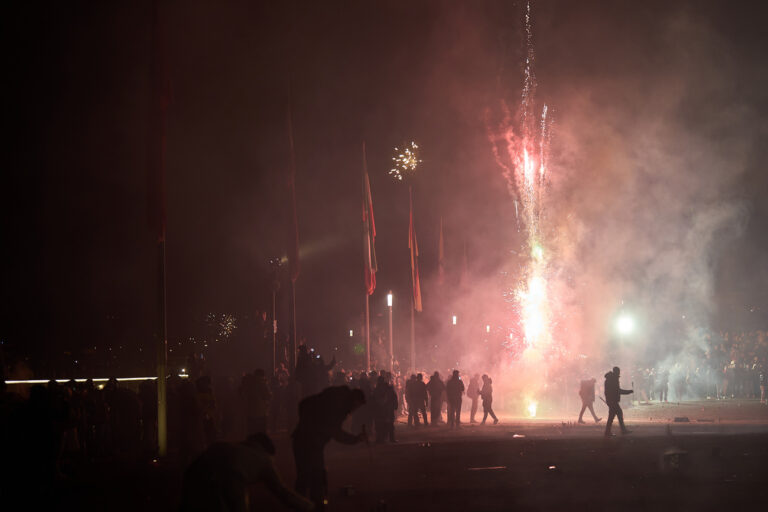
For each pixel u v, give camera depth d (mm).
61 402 16625
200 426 17484
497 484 15117
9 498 15367
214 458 7227
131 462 21734
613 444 21609
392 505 13055
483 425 32312
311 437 10695
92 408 24047
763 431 24781
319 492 10672
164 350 20938
